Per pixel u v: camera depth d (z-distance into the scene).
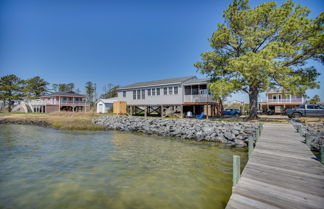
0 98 42.34
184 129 14.25
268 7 14.59
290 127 12.28
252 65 12.44
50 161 7.67
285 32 14.63
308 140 7.22
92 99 68.06
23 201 4.38
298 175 4.43
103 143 11.52
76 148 10.12
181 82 20.91
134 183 5.42
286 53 14.03
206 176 5.96
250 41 14.91
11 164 7.25
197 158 8.08
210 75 18.48
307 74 15.41
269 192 3.61
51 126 19.94
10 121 25.02
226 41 16.30
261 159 5.69
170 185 5.28
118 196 4.62
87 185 5.29
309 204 3.17
